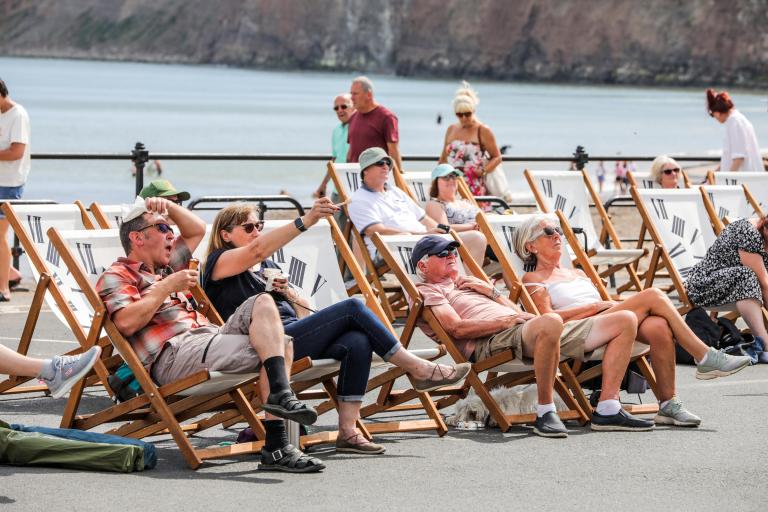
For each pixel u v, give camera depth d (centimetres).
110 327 1168
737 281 1852
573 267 1883
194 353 1155
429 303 1396
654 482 1132
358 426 1272
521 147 15300
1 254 2253
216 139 15012
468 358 1396
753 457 1241
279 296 1344
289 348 1172
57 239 1188
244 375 1154
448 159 2658
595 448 1279
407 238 1542
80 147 13262
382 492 1073
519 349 1348
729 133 2808
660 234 2203
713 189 2408
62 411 1412
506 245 1723
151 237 1207
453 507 1028
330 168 2086
